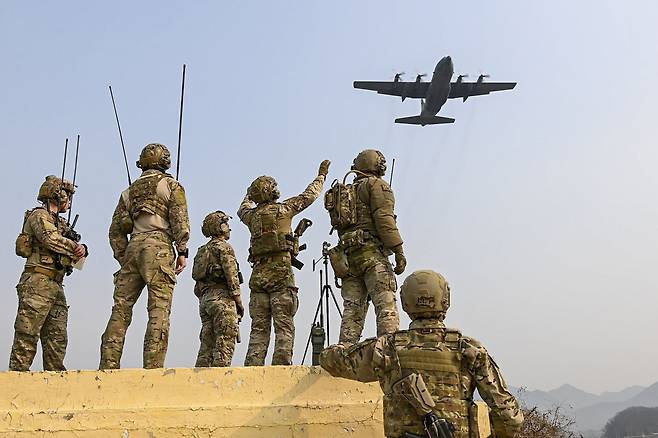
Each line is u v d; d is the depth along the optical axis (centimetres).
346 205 778
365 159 806
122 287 748
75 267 802
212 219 952
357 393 641
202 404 622
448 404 465
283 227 889
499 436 484
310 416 621
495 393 477
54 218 808
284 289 885
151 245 743
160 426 606
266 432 612
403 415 470
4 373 617
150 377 629
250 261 911
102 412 607
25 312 760
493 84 5025
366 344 505
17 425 596
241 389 634
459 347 481
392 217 761
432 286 495
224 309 910
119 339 736
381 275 747
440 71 4812
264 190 909
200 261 934
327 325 924
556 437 1777
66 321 820
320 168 940
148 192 759
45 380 620
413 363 476
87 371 626
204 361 934
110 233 781
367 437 620
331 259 798
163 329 731
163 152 795
